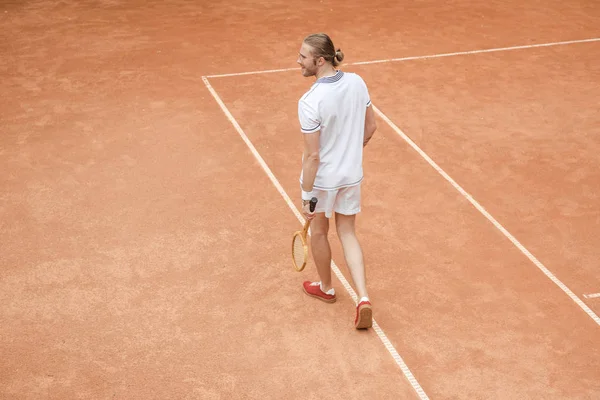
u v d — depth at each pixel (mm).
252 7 13820
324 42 4758
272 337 5270
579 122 9031
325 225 5277
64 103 9305
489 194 7266
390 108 9336
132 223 6652
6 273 5895
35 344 5133
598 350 5176
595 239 6520
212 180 7461
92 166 7707
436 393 4781
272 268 6043
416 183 7453
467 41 12031
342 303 5648
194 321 5410
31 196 7078
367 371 4965
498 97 9766
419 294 5746
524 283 5895
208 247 6312
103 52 11195
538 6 14062
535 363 5047
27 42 11555
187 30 12391
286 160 7930
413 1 14344
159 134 8492
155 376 4879
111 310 5504
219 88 9922
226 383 4836
